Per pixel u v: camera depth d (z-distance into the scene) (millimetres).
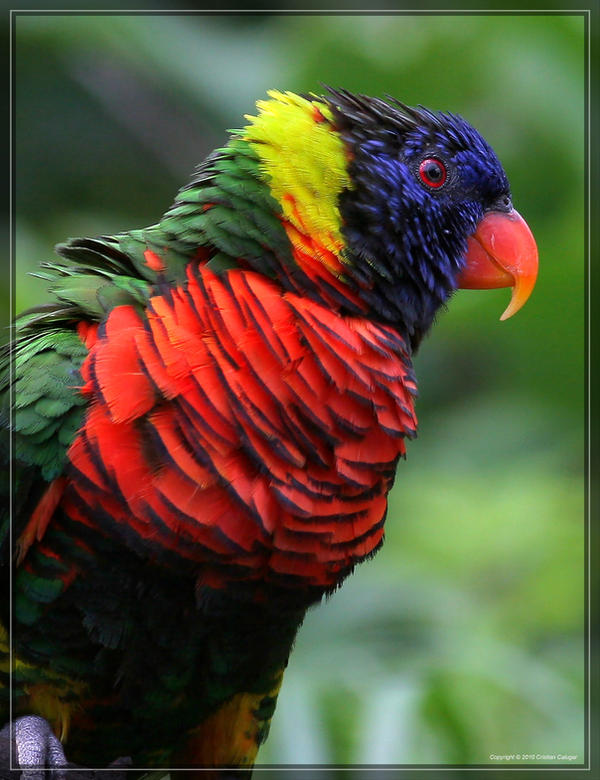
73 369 5957
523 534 10508
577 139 11727
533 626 10062
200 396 5785
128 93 13859
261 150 6430
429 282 7055
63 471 5852
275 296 6105
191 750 7160
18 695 6297
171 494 5762
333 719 8250
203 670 6457
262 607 6266
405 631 9773
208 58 12805
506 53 11648
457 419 12227
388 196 6738
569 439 11555
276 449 5906
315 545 6125
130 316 5980
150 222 13922
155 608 6086
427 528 10680
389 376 6336
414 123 7129
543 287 10891
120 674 6254
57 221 12328
